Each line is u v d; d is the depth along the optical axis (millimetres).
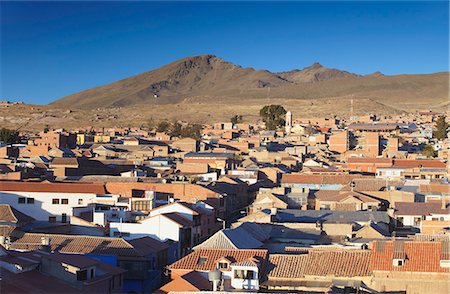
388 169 171125
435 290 66938
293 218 107375
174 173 166875
